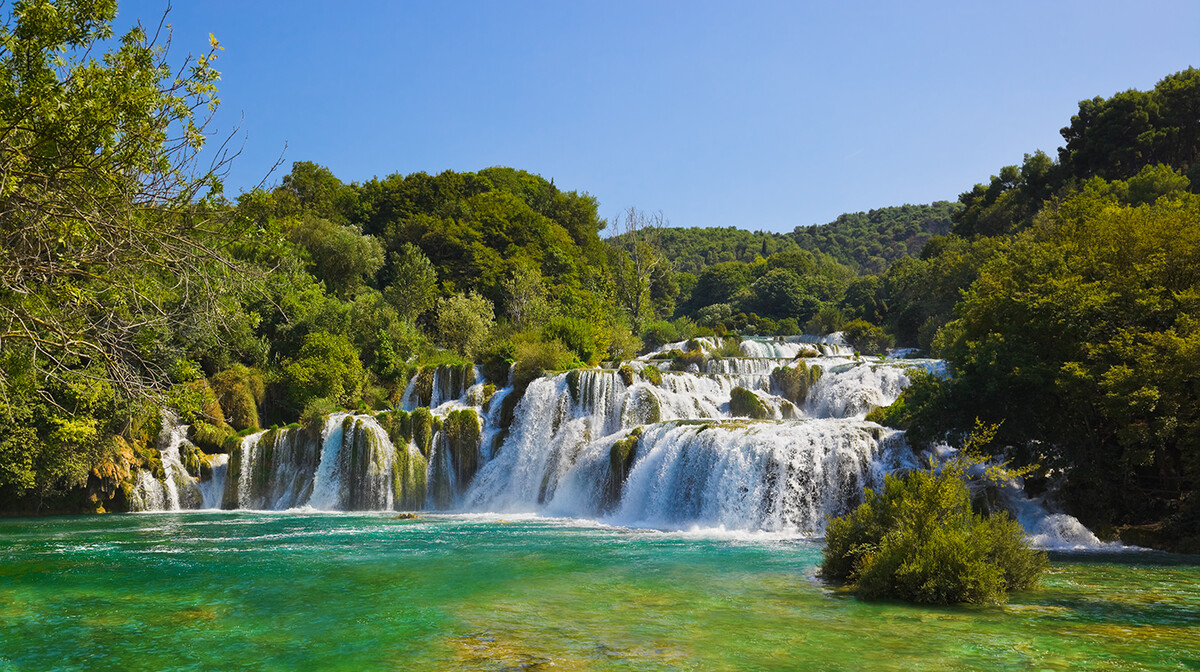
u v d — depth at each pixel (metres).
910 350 70.00
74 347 12.80
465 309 65.44
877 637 12.89
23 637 13.38
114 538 27.78
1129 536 25.02
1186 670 10.96
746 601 16.02
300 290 56.38
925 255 107.81
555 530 30.03
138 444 39.94
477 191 109.62
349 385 49.16
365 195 106.69
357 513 38.06
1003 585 16.17
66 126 11.28
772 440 30.02
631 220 93.00
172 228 12.26
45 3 11.92
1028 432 27.06
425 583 18.38
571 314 70.44
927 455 28.84
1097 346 26.25
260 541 26.70
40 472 35.25
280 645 12.73
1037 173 89.62
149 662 11.84
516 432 42.03
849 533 18.44
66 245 12.17
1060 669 11.03
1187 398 24.61
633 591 17.23
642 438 34.97
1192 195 37.25
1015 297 28.64
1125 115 81.00
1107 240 30.22
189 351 41.75
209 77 12.70
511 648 12.35
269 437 41.88
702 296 155.12
